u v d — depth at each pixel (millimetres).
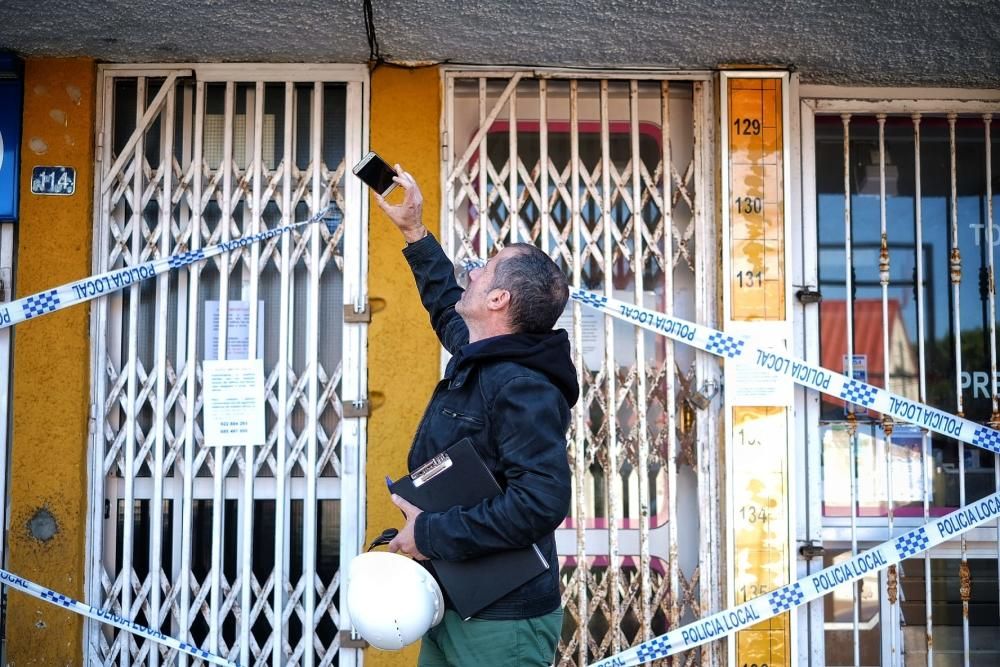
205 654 3928
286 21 3668
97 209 4031
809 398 4219
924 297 4355
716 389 4070
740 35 3807
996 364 4344
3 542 3939
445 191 4066
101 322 3988
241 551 3979
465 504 2500
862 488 4242
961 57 4012
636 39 3844
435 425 2633
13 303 3873
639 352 4082
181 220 4137
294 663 3951
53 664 3865
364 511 3959
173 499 4055
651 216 4211
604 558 4113
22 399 3898
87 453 3947
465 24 3695
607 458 4055
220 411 3992
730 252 4035
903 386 4309
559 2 3525
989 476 4242
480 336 2668
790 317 4012
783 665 3945
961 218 4387
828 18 3658
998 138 4383
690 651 4051
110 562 4023
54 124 3992
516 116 4199
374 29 3734
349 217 4051
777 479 3982
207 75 4078
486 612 2525
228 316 4090
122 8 3551
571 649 4027
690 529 4152
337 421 4074
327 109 4176
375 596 2488
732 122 4074
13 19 3629
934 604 4242
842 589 4199
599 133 4238
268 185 4078
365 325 4020
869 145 4379
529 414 2441
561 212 4184
